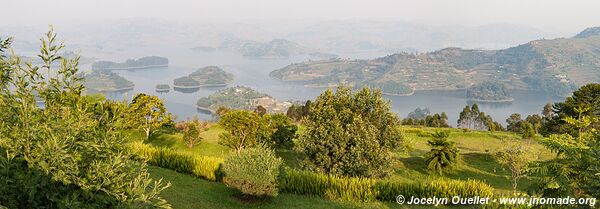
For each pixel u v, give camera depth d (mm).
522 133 62125
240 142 40156
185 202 20812
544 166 17297
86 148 9211
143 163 10219
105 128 9977
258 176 22359
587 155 13930
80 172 9172
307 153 27547
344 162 26547
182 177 26969
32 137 8938
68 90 9883
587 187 13141
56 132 8906
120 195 9117
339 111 27547
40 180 8602
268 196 23938
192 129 45375
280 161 24062
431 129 72062
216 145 46031
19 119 9016
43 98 9539
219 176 27250
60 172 8562
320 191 25422
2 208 8352
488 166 41469
